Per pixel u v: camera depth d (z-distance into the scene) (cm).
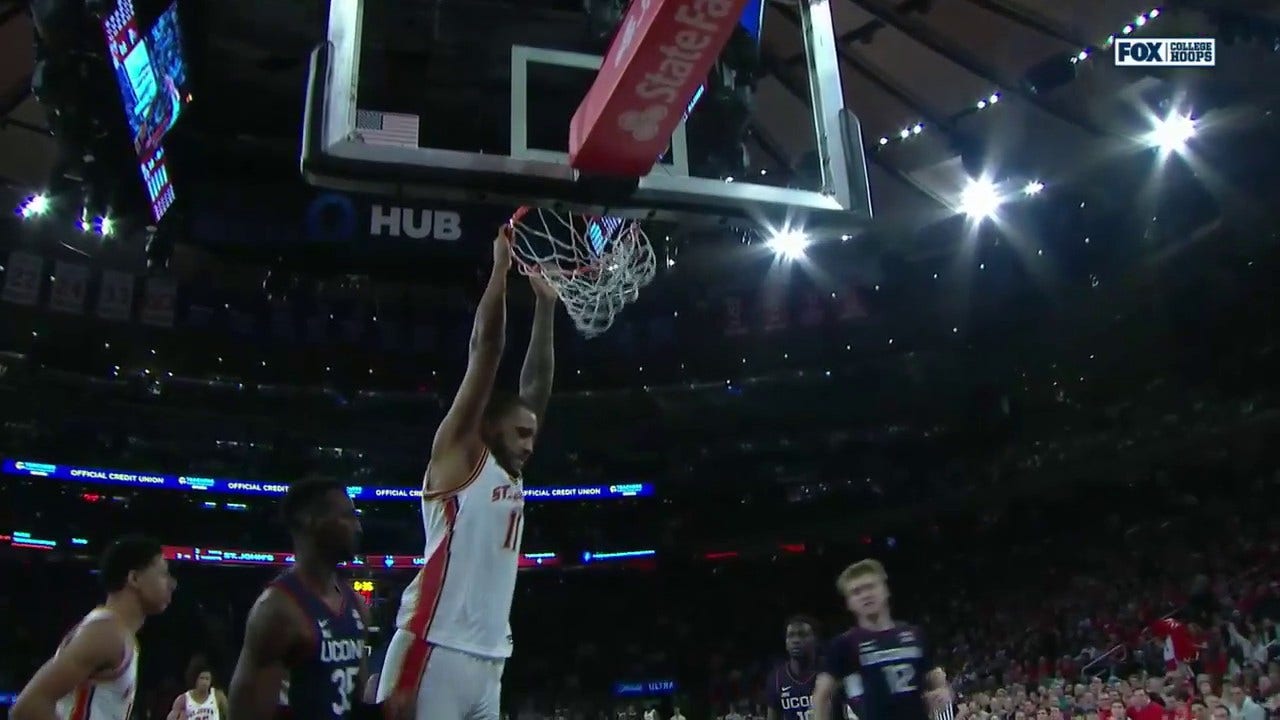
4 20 1040
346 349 2388
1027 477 2106
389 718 262
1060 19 1134
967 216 1822
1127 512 2020
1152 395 2019
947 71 1258
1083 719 1072
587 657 2547
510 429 296
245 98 977
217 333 2245
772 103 1078
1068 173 1596
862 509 2450
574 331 2378
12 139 1381
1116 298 1970
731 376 2494
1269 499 1688
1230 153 1510
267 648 276
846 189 383
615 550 2581
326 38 346
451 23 444
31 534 2230
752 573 2627
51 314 2098
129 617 375
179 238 1093
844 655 518
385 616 2425
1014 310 2177
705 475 2578
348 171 333
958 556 2288
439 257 1141
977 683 1572
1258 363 1847
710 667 2450
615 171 348
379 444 2492
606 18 446
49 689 346
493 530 279
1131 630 1474
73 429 2281
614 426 2592
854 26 1181
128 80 838
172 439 2361
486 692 271
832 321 2312
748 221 376
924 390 2408
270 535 2441
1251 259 1730
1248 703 951
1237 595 1403
